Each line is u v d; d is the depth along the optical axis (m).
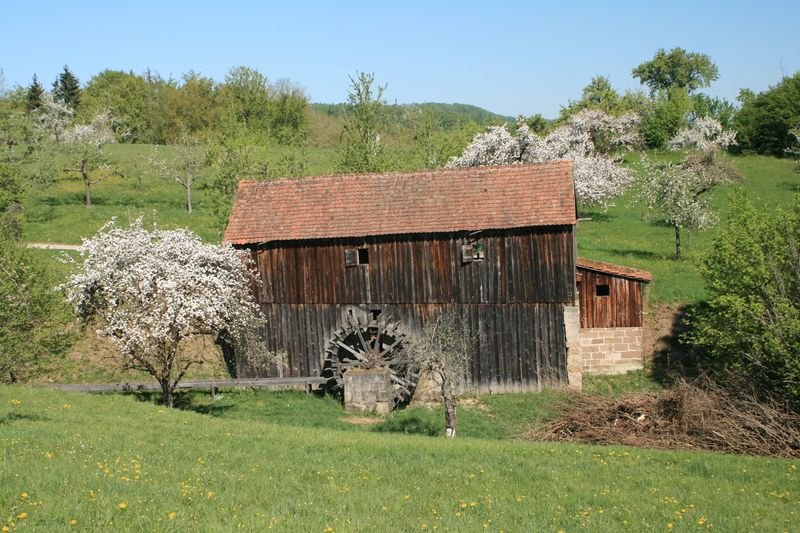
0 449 14.83
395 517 12.46
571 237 28.33
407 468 16.36
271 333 31.81
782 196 56.88
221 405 28.83
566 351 28.58
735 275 24.64
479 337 29.44
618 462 17.91
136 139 100.44
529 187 29.83
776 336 22.31
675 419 22.30
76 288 26.50
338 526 11.51
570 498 14.49
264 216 32.19
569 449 19.17
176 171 61.91
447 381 24.25
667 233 49.88
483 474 16.16
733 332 23.84
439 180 31.41
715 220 44.16
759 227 25.02
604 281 31.16
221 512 11.86
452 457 17.73
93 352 33.09
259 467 15.71
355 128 50.81
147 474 13.95
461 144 58.53
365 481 15.02
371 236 30.27
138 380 31.28
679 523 13.07
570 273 28.41
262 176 45.41
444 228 29.23
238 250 30.34
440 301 29.77
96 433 18.12
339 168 50.16
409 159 53.66
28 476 12.62
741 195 27.08
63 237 46.91
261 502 12.88
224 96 99.62
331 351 30.69
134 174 67.31
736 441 21.05
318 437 19.78
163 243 27.08
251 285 31.80
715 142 73.00
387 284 30.30
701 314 31.94
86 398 24.39
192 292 26.52
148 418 21.56
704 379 25.84
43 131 64.31
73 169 57.72
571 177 29.72
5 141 59.50
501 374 29.23
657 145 86.50
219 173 46.06
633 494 15.02
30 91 90.69
